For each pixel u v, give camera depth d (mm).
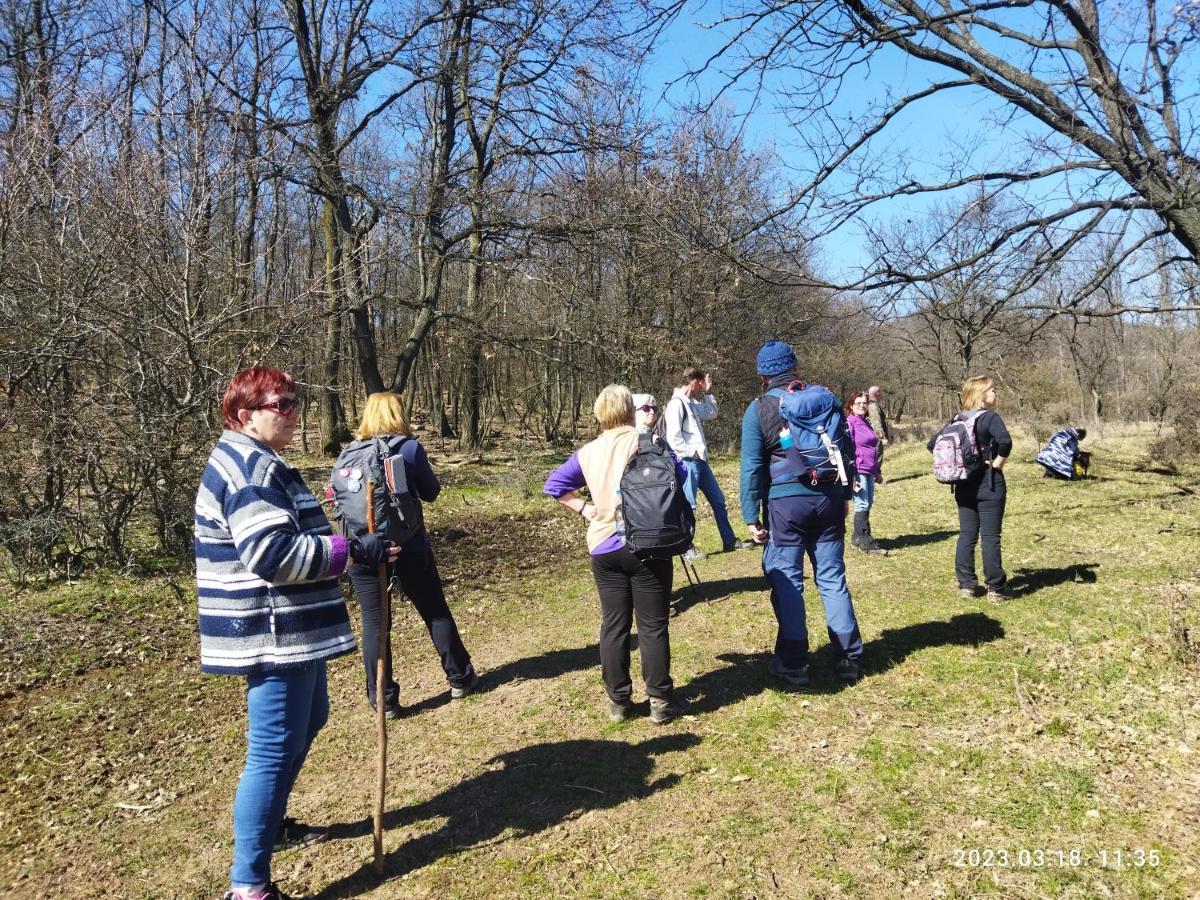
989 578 5832
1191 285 5504
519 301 19281
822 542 4492
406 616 7031
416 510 4414
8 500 7566
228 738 4684
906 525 9312
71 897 3186
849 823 3188
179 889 3186
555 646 5812
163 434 7832
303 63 15234
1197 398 13961
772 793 3445
